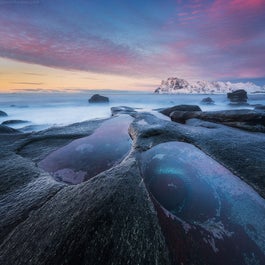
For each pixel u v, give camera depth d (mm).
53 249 2842
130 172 4688
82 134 11203
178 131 9609
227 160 6383
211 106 40344
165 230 3492
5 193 4711
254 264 3068
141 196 3861
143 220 3287
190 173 5789
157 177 5594
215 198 4652
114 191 3830
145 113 18062
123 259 2676
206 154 7074
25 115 27906
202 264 2982
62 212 3605
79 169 6965
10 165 6535
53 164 7273
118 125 14266
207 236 3510
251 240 3467
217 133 9484
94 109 35125
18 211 3949
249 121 11305
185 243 3281
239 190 4914
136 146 7875
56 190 4707
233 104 42125
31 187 4969
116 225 3102
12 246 3062
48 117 26234
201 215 4074
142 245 2896
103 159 7855
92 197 3807
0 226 3541
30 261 2756
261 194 4730
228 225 3803
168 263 2799
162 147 7676
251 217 4016
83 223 3158
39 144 9445
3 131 11766
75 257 2686
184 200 4570
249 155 6613
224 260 3090
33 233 3234
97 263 2605
